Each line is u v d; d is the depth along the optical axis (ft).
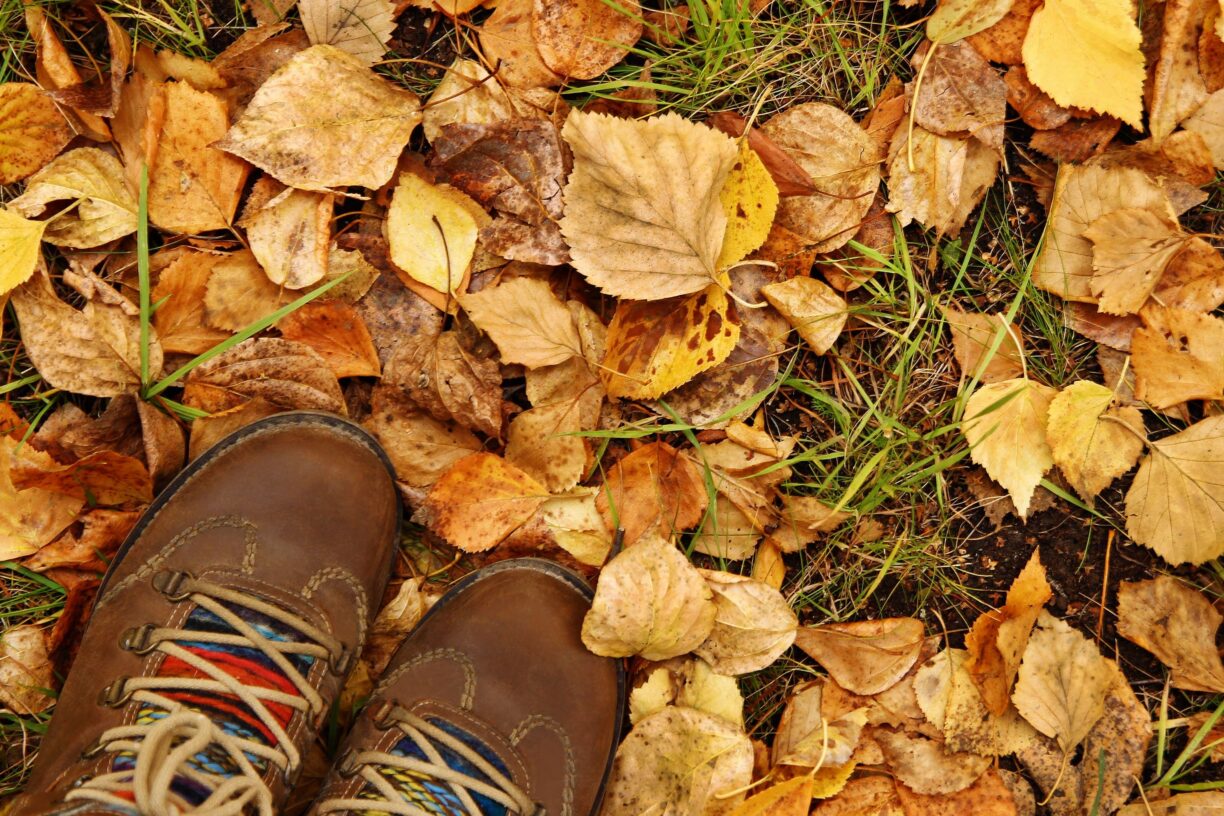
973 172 2.39
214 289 2.31
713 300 2.31
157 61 2.31
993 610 2.39
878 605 2.41
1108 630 2.43
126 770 2.18
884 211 2.38
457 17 2.36
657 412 2.37
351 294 2.33
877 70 2.39
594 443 2.36
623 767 2.34
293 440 2.32
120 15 2.34
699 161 2.26
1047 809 2.40
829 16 2.39
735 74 2.38
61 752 2.23
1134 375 2.41
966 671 2.38
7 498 2.30
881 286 2.40
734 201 2.31
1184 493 2.38
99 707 2.24
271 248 2.30
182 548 2.29
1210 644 2.41
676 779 2.32
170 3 2.35
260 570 2.28
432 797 2.27
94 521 2.31
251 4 2.36
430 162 2.31
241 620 2.26
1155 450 2.39
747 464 2.37
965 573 2.42
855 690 2.37
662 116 2.28
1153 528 2.39
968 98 2.36
